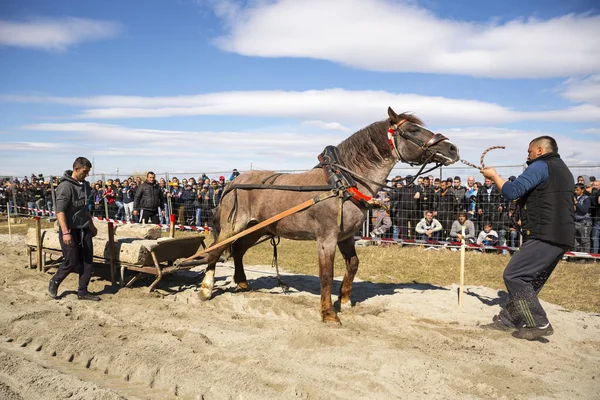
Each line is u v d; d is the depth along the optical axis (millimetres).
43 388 3410
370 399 3332
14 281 6781
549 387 3623
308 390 3422
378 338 4660
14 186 21000
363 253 10469
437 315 5723
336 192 5027
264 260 9805
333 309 5227
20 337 4543
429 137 4965
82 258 5961
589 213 9664
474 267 9000
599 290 7188
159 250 6391
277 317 5457
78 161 5812
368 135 5207
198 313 5508
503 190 4609
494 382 3648
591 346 4715
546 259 4578
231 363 3820
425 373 3752
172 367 3729
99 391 3361
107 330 4707
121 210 16812
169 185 15391
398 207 11805
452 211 11148
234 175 14438
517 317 4941
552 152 4660
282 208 5516
